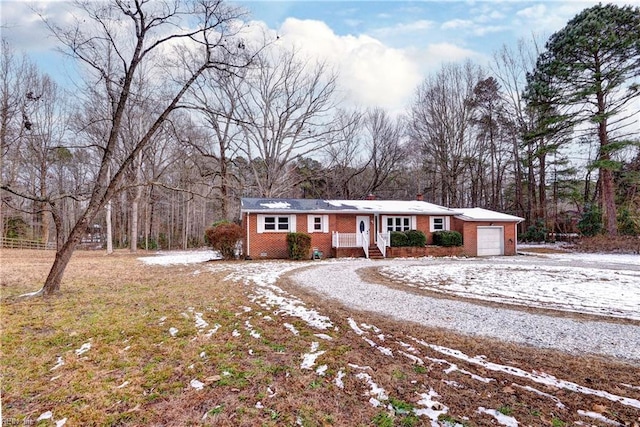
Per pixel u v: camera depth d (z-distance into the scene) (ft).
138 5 25.63
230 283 31.24
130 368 12.39
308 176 102.32
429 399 10.17
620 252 65.26
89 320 18.24
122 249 95.81
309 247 58.23
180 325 17.48
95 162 92.38
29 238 106.52
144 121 70.44
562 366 12.67
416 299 24.26
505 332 16.69
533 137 81.92
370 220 65.98
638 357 13.56
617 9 66.95
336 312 20.40
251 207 60.39
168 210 133.08
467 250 67.46
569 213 97.09
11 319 18.19
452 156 100.89
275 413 9.43
